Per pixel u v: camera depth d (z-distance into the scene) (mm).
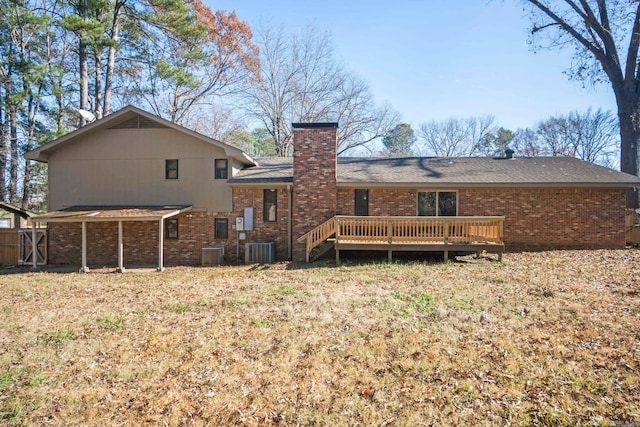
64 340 5887
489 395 3980
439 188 14492
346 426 3559
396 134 38938
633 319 6098
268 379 4473
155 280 10977
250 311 7184
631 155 17938
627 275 9289
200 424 3660
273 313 7016
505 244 14500
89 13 20422
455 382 4258
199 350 5355
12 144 24359
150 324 6586
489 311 6820
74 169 15141
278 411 3838
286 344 5480
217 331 6109
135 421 3732
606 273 9648
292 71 31359
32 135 24344
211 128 33156
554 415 3578
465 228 13305
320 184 14188
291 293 8586
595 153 36656
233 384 4387
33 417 3834
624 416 3535
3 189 23875
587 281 8906
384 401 3945
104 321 6805
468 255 13859
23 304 8297
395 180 14234
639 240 15055
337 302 7660
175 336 5938
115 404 4047
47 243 15180
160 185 15000
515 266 11219
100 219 12977
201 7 27172
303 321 6492
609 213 14281
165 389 4328
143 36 23938
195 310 7410
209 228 14930
